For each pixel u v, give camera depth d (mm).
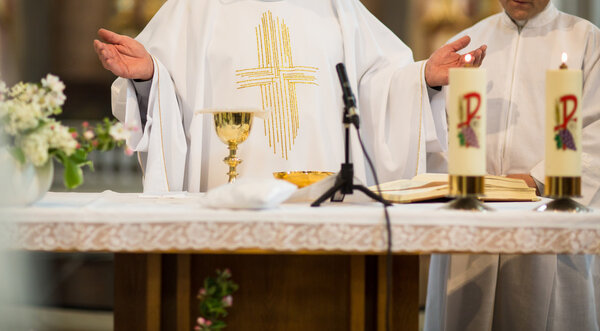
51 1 18844
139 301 3672
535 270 5348
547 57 5684
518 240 3076
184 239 3031
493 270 5477
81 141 3607
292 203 3564
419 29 18359
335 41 5406
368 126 5293
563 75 3264
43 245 3039
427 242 3053
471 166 3178
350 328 3602
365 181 5227
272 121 5152
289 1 5398
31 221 3035
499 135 5684
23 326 3076
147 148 4863
